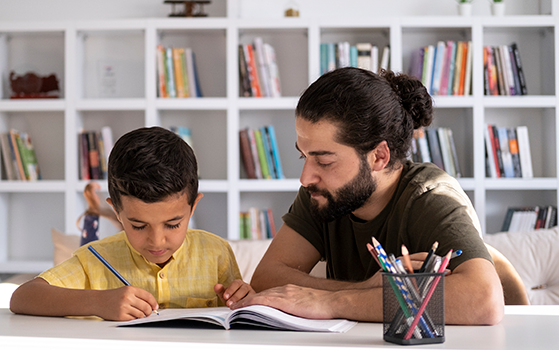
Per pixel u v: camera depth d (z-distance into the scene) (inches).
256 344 26.7
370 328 31.6
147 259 44.0
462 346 26.6
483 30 120.1
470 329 31.1
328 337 28.9
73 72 116.5
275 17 123.3
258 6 123.7
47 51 125.9
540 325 32.4
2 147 118.6
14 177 118.6
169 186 38.7
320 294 36.1
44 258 125.9
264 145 116.6
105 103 115.6
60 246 90.9
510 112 122.0
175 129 117.6
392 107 42.0
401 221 43.6
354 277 50.0
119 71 124.3
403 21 113.5
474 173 112.7
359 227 48.1
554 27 113.8
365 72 42.1
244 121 124.3
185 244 48.3
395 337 27.1
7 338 28.4
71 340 27.9
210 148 124.4
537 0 122.1
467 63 113.5
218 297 48.3
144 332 30.5
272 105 113.9
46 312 37.3
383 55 114.2
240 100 114.1
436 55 114.5
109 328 32.0
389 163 43.4
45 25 116.8
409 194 43.9
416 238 41.9
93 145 117.8
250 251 73.2
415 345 26.8
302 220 52.2
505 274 49.8
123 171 38.6
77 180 116.0
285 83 123.1
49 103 116.4
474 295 32.4
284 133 124.1
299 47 123.1
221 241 52.0
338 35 121.4
